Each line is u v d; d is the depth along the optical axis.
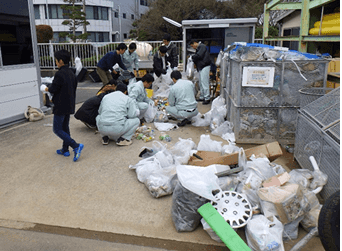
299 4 7.65
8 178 3.75
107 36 40.16
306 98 3.87
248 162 3.23
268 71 4.50
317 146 3.26
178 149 4.03
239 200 2.67
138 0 43.53
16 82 6.27
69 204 3.14
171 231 2.70
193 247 2.50
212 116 5.73
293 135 4.77
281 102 4.64
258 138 4.86
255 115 4.76
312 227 2.57
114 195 3.32
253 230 2.38
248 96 4.68
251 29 9.25
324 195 3.03
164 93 8.11
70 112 4.10
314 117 3.42
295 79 4.54
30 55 6.65
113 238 2.62
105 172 3.89
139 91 5.84
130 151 4.63
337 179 2.77
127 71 7.78
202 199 2.62
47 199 3.25
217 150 4.16
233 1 27.53
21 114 6.44
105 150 4.70
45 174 3.85
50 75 13.91
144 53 12.22
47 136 5.44
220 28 9.45
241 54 4.56
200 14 27.31
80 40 27.25
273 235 2.33
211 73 9.12
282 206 2.46
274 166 3.37
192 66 8.77
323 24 6.32
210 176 2.76
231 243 2.28
